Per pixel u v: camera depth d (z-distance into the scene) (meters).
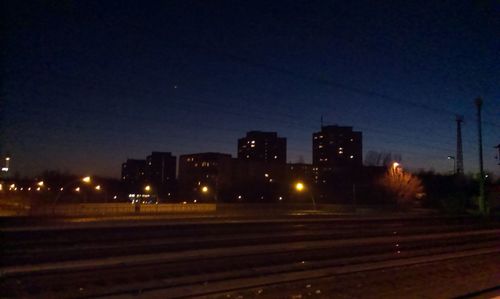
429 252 23.72
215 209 64.12
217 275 15.86
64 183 96.06
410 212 59.31
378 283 15.91
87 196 96.38
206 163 108.94
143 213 53.19
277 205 68.69
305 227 29.11
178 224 24.55
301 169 103.44
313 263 18.81
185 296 13.09
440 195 72.19
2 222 30.34
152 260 17.50
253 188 99.81
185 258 18.09
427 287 15.71
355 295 14.16
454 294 14.82
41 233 20.03
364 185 87.25
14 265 15.93
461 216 40.41
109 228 22.00
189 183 114.06
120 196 105.25
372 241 26.39
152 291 13.64
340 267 18.61
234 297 13.25
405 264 19.69
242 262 18.09
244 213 58.31
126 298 12.86
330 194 91.75
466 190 66.88
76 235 20.78
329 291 14.44
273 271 16.98
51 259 17.05
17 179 99.31
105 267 15.84
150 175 152.25
